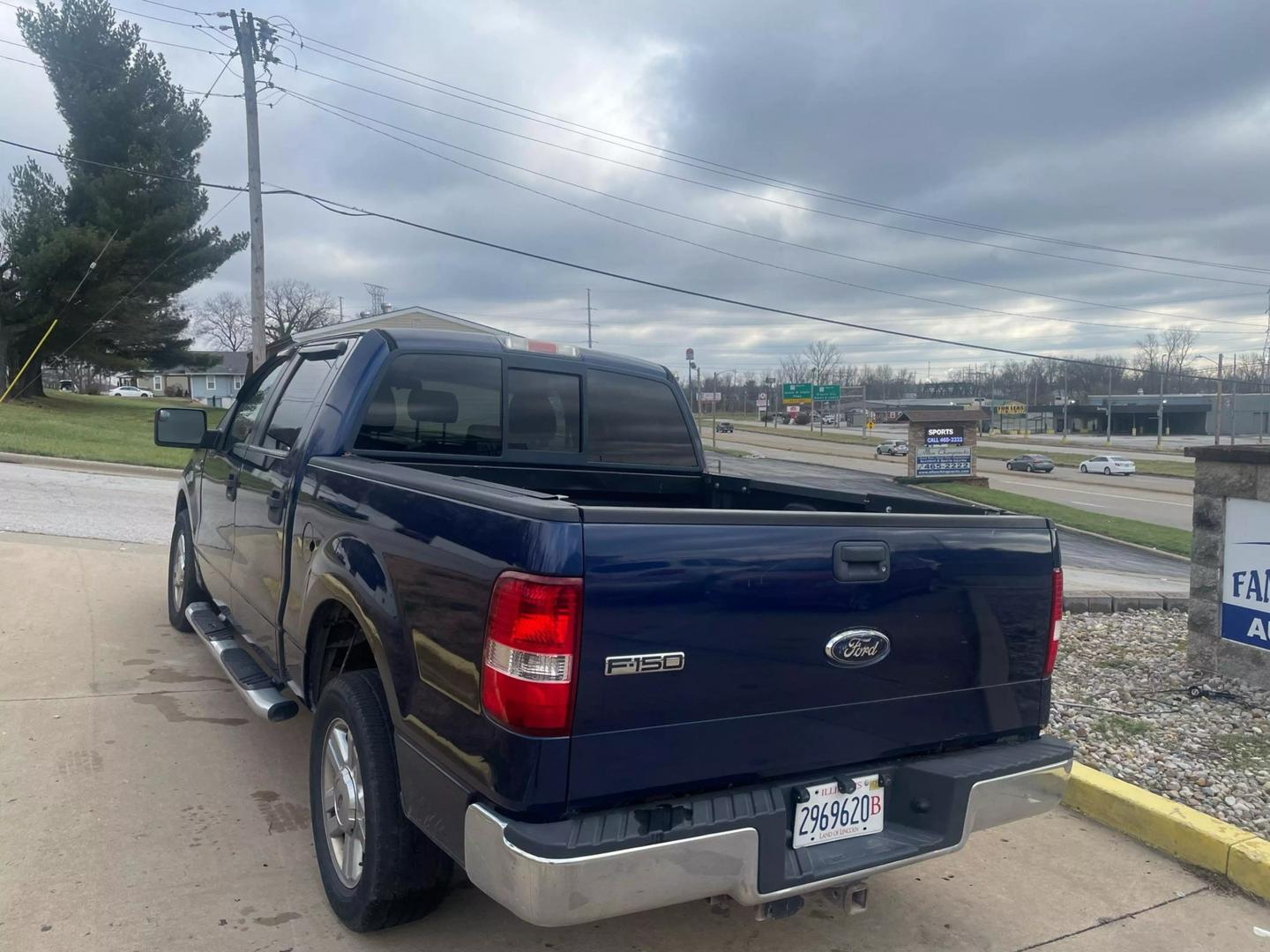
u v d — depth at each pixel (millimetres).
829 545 2660
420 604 2666
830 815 2734
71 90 28219
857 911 2842
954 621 2936
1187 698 5875
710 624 2459
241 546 4496
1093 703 5766
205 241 30688
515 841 2250
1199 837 3916
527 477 4340
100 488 13297
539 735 2273
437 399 4090
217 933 3027
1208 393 120062
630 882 2303
